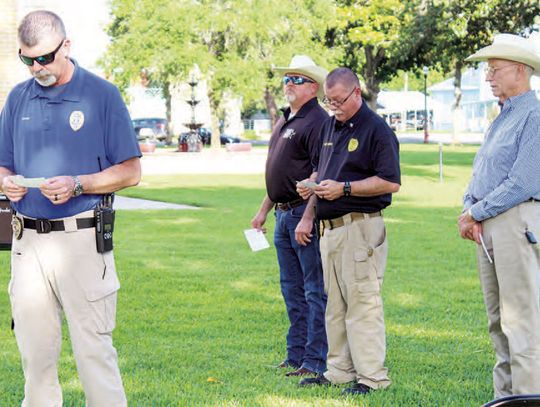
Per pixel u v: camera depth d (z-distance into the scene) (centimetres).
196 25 4859
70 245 531
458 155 4353
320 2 5119
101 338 540
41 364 547
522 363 587
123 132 539
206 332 853
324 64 5162
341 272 667
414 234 1563
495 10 4072
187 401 635
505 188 577
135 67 4922
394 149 653
